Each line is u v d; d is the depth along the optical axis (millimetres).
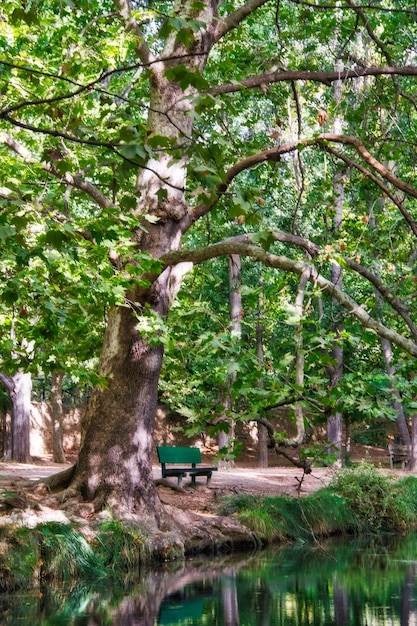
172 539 14305
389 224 16922
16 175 13102
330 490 19734
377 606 10695
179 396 19719
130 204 5230
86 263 10180
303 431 9750
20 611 10344
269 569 13836
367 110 15242
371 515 19078
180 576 13008
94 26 15141
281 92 17219
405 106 15820
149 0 14484
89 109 13594
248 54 17406
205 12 13977
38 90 12391
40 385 38844
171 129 14281
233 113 7441
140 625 9539
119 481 14578
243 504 17219
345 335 10562
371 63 16016
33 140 14930
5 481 15781
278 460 35344
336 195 14398
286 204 23578
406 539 18141
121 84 19469
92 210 18406
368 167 15141
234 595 11531
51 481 15086
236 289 11703
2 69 10602
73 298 10273
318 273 11328
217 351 10586
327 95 18859
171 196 14750
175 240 14820
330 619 9844
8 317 10477
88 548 12742
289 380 10242
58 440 30938
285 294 15000
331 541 17484
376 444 39875
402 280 13547
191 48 14102
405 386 11555
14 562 11688
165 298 14727
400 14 15609
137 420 14828
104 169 14953
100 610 10438
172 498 17656
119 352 14703
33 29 14336
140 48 14133
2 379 29203
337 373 18188
